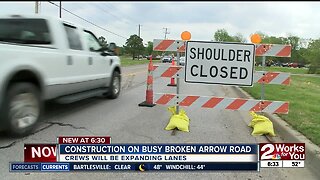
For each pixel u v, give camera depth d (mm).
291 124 6562
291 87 15203
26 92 5590
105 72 9109
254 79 6422
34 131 5961
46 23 6680
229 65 6418
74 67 7184
